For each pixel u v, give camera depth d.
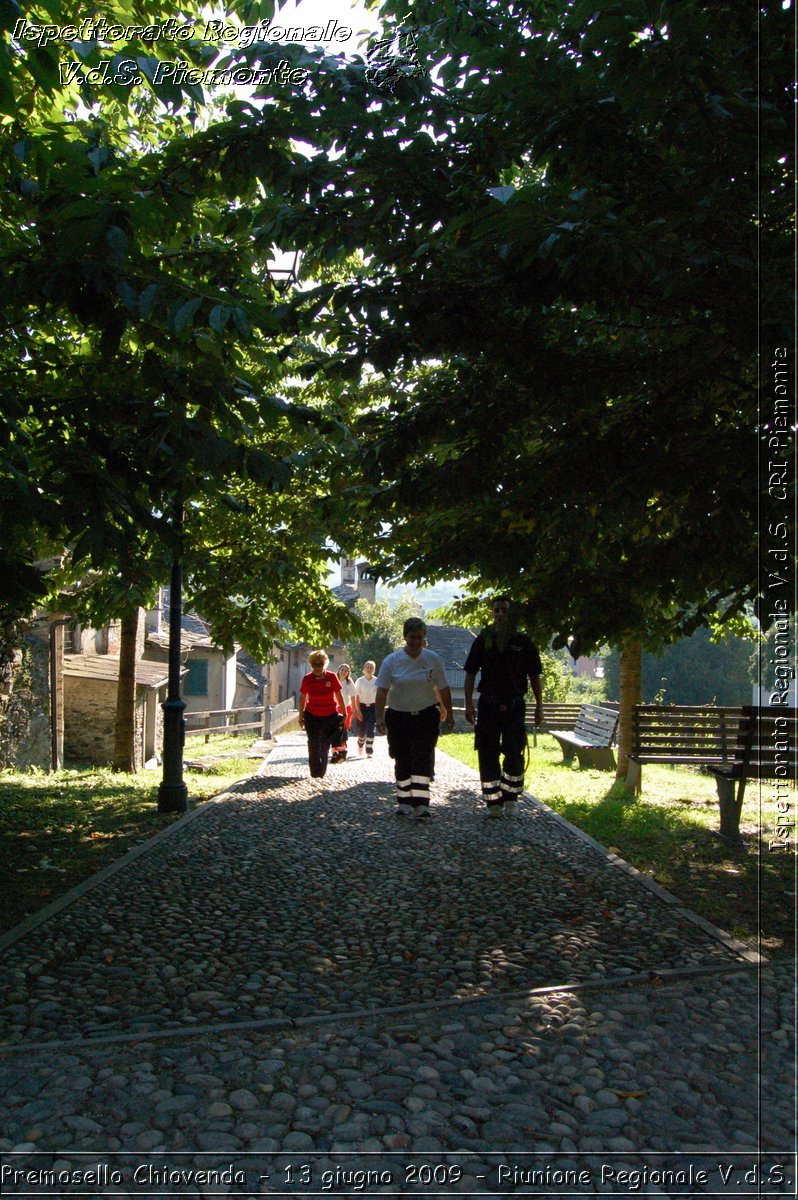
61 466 4.75
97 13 5.05
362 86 4.97
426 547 7.40
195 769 16.41
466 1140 2.85
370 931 5.35
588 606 5.65
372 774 13.56
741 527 4.68
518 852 7.39
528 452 6.03
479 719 8.93
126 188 4.09
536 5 5.08
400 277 5.00
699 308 4.70
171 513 5.59
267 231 5.25
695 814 9.19
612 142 4.24
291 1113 3.01
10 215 4.94
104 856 7.48
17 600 5.84
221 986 4.45
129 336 5.31
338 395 9.40
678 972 4.36
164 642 26.66
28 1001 4.19
